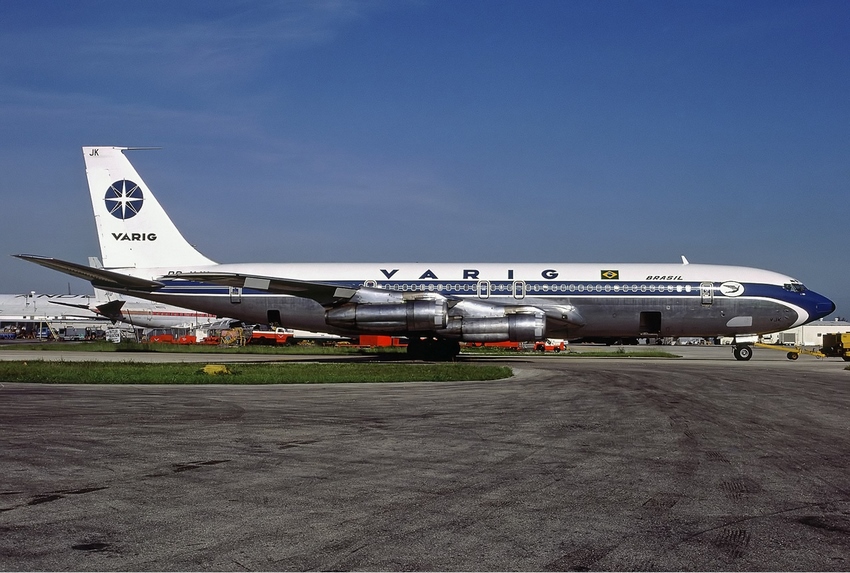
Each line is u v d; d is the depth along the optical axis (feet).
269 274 140.87
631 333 137.90
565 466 36.68
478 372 96.68
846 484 33.55
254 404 61.57
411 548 23.43
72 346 204.54
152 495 29.86
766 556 23.15
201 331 283.79
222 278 123.24
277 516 26.89
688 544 24.26
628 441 44.57
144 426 48.26
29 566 21.31
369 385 82.23
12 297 407.03
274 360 139.03
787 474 35.60
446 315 126.41
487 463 37.17
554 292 136.05
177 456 38.04
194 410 56.90
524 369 111.75
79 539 23.91
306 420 51.85
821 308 137.69
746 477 34.76
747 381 92.79
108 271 132.36
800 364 144.36
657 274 137.39
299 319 137.69
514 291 136.26
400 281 138.10
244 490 30.83
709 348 305.94
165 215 144.46
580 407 61.41
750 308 135.44
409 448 41.14
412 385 82.38
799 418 57.06
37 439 42.88
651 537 24.98
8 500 28.91
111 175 144.46
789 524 26.84
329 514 27.27
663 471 35.83
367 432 46.65
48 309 394.73
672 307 135.44
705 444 43.96
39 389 73.67
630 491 31.58
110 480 32.48
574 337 142.10
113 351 176.96
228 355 159.33
